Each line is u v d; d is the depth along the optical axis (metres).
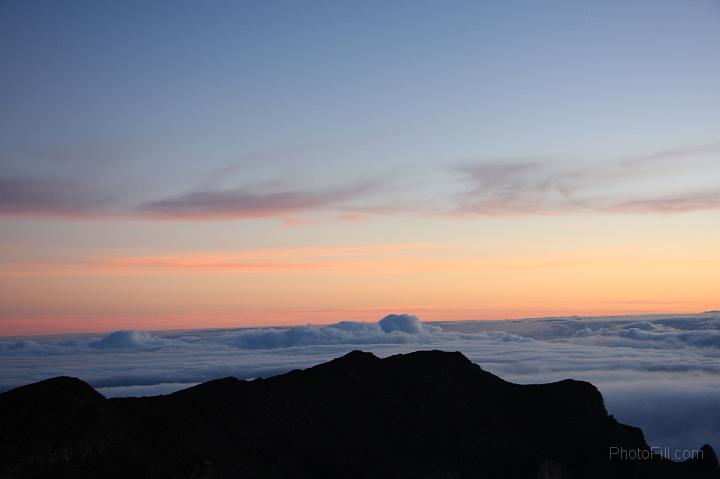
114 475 51.22
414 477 65.62
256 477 59.31
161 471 53.97
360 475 63.03
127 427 59.22
